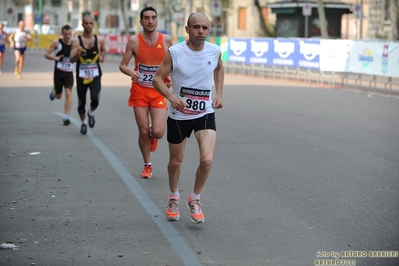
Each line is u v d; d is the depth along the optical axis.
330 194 18.80
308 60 59.31
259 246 14.10
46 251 13.69
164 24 173.50
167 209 16.16
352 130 31.55
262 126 32.53
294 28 97.44
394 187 19.77
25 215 16.44
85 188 19.41
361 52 52.47
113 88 54.22
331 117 36.34
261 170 22.14
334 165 23.08
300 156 24.70
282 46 63.22
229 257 13.38
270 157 24.47
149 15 20.53
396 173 21.81
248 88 54.88
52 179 20.56
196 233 15.05
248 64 74.69
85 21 28.59
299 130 31.33
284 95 48.94
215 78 15.95
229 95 48.47
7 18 199.12
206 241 14.46
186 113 15.38
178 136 15.55
